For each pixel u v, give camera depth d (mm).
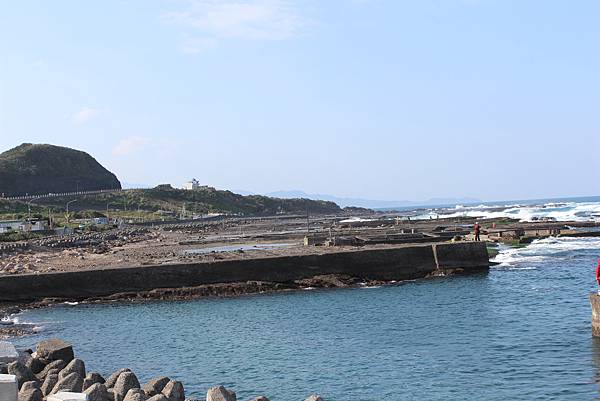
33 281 35375
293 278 38719
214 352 22438
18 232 81812
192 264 37469
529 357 20078
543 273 39750
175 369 20172
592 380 17391
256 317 29562
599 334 21781
